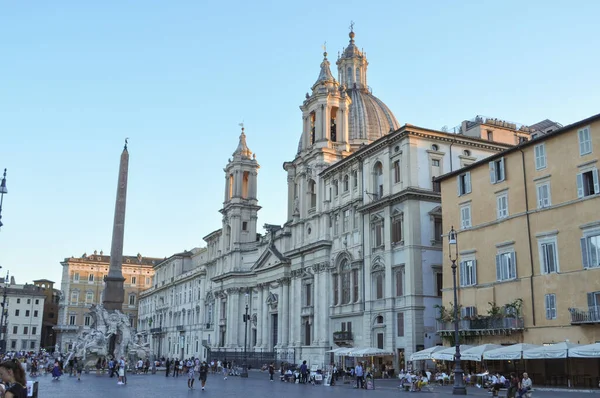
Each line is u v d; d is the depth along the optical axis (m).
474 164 50.31
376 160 63.78
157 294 152.12
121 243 76.00
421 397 35.47
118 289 74.88
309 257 75.81
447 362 52.47
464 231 50.94
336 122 80.81
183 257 140.75
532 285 43.72
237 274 101.44
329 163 76.62
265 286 91.88
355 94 95.00
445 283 52.34
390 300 57.94
